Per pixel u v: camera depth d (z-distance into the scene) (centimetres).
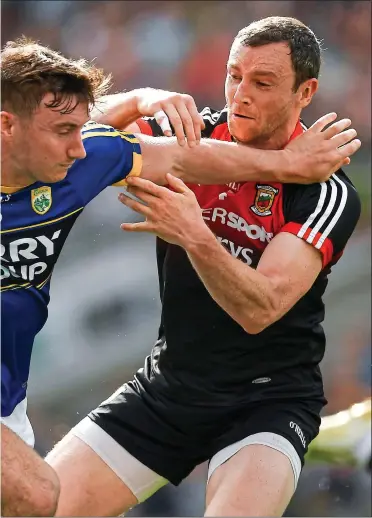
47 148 929
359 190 3819
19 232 994
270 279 1066
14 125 926
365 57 3969
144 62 4053
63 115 918
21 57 919
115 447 1216
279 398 1170
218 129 1192
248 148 1115
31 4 4178
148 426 1215
